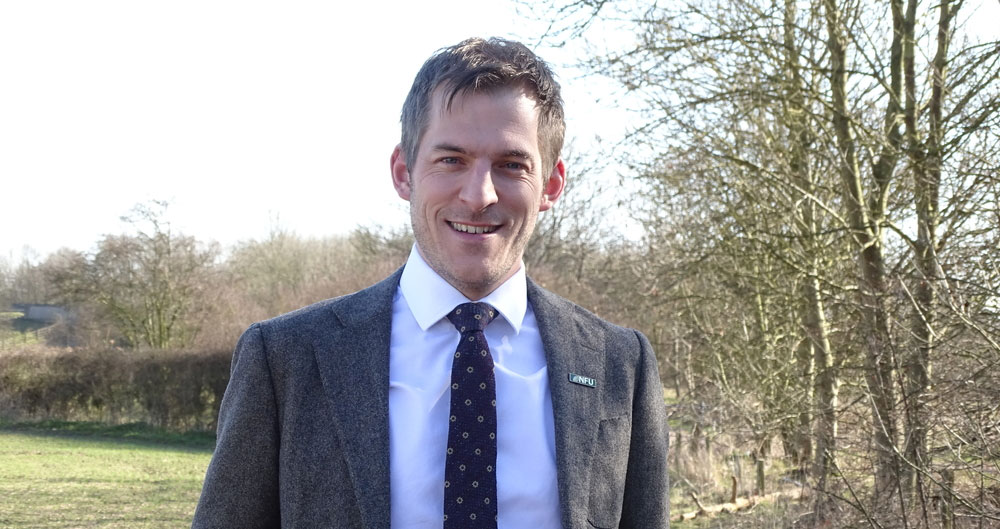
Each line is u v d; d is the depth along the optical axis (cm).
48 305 2391
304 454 139
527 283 165
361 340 147
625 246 1288
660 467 162
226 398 147
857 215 759
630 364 163
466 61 147
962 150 594
